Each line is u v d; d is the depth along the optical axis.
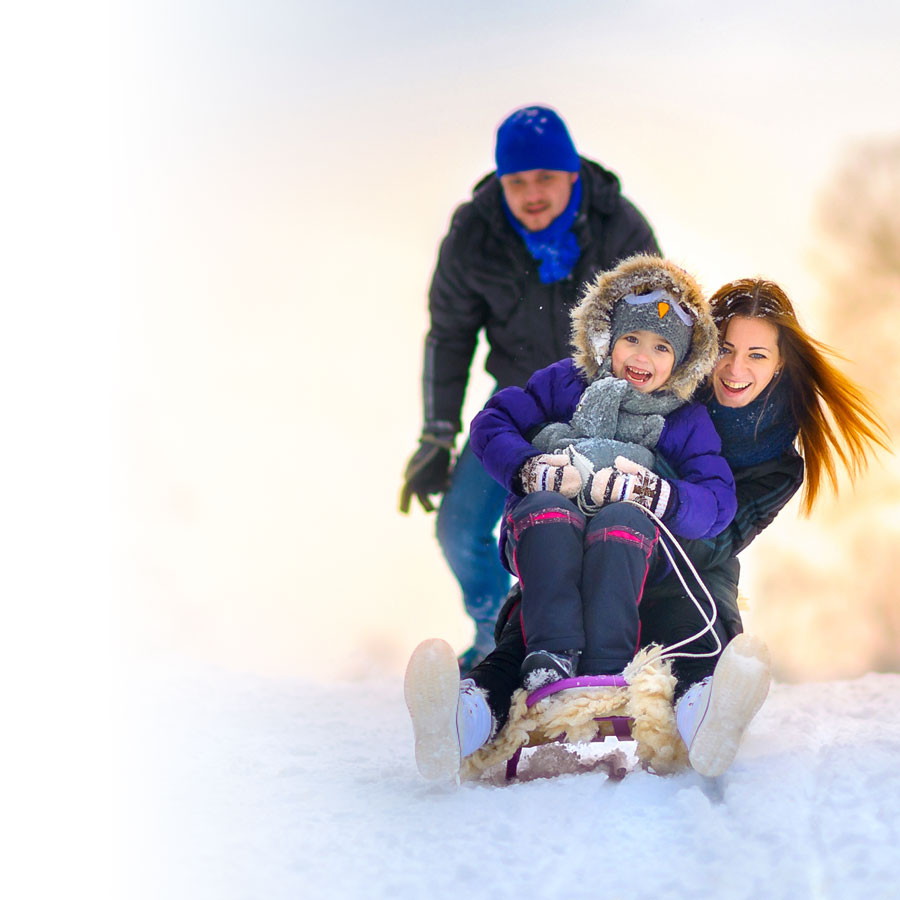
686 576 7.13
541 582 6.47
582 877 5.06
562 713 6.18
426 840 5.54
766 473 7.58
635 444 7.10
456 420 11.67
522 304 10.95
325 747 7.82
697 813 5.58
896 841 5.20
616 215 10.89
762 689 5.68
